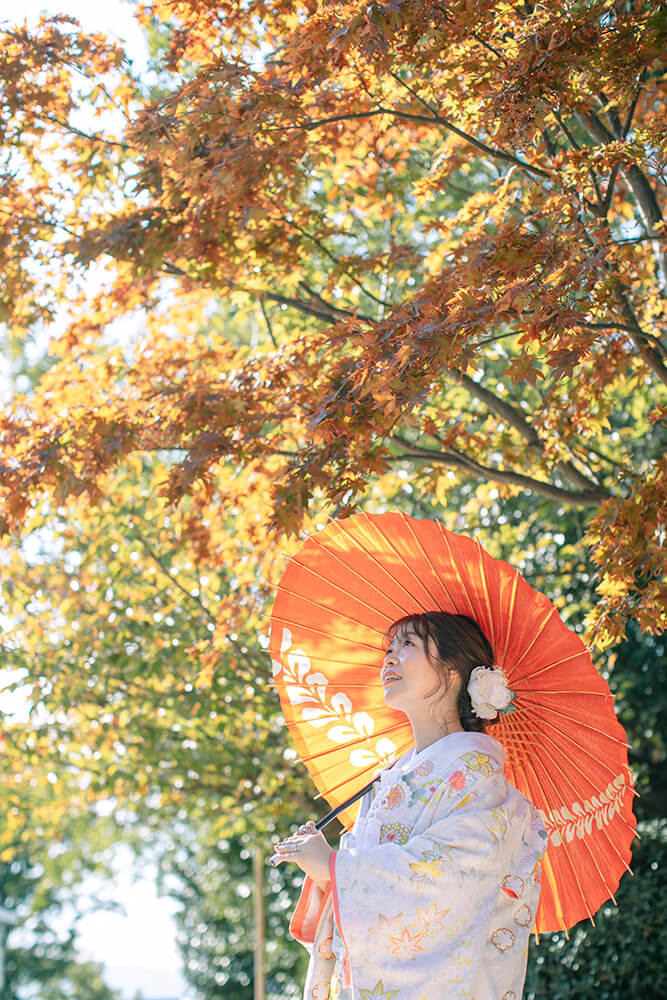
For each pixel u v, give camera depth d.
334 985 2.45
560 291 3.62
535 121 4.06
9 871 17.78
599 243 3.90
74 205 5.41
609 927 7.30
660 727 8.66
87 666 7.34
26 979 18.69
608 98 4.88
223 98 4.43
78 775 8.30
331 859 2.27
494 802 2.36
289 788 7.64
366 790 2.64
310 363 5.16
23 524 5.13
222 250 5.38
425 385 3.70
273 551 5.71
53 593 7.45
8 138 5.11
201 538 5.97
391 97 5.09
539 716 2.61
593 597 7.60
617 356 5.03
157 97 5.27
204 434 5.00
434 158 5.63
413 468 7.24
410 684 2.58
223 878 12.83
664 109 4.49
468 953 2.21
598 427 5.27
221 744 7.59
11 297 5.27
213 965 12.77
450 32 4.09
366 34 3.94
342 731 2.85
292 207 5.51
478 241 4.53
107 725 7.39
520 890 2.33
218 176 4.53
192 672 7.14
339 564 2.71
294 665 2.84
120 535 7.43
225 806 8.08
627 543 4.08
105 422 5.02
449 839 2.27
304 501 4.17
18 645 7.43
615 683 8.41
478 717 2.57
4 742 7.64
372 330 3.93
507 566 2.49
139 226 5.13
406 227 6.77
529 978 7.60
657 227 4.25
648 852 7.64
